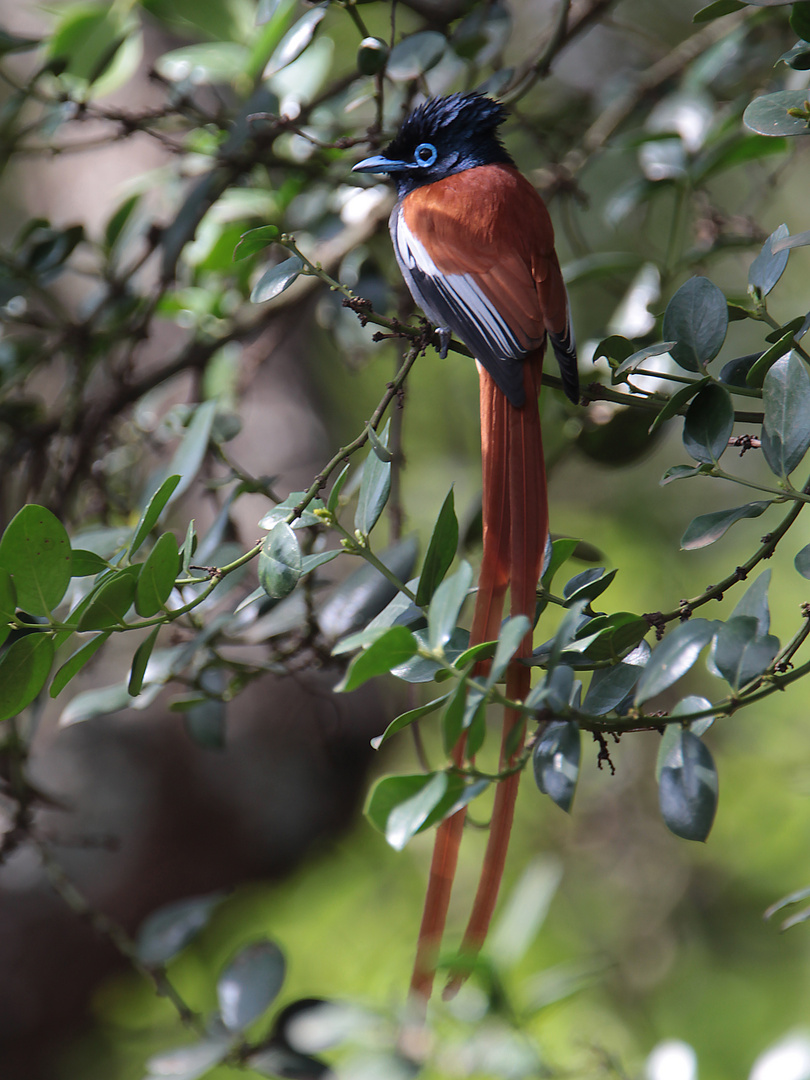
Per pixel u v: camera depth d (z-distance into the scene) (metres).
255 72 7.88
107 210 12.23
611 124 9.19
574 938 12.08
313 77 8.62
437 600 3.85
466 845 12.51
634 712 4.03
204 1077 9.70
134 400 8.76
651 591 13.09
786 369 4.73
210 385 9.73
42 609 4.67
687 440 4.82
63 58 8.02
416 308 8.23
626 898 12.31
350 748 12.03
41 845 7.01
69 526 8.58
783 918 12.16
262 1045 5.79
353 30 11.53
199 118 7.92
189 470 5.66
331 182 8.16
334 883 13.11
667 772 3.97
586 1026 10.97
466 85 7.95
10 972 11.31
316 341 13.58
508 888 12.13
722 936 12.16
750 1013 11.59
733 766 12.63
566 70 12.50
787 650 4.25
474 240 6.43
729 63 8.99
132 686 4.89
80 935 11.47
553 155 8.52
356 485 6.73
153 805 11.49
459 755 4.20
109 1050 12.06
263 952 6.07
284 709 11.85
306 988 12.19
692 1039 11.41
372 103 9.77
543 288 6.29
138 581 4.72
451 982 4.02
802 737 12.38
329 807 12.06
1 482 8.98
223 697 6.66
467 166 7.39
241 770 11.71
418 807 3.53
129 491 9.29
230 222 8.76
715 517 4.70
